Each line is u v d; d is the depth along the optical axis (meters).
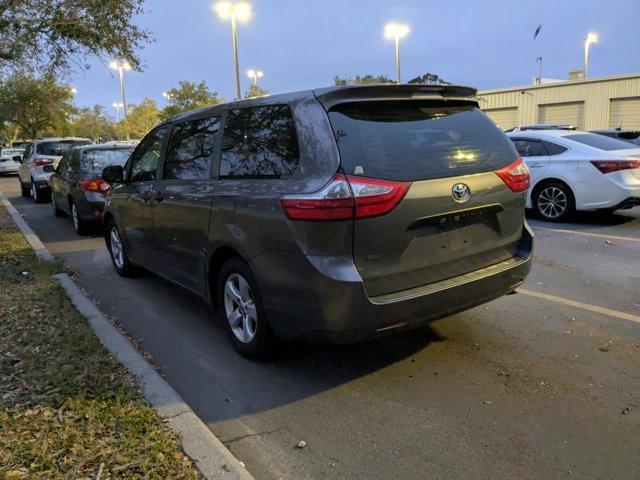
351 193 3.25
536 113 32.00
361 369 4.05
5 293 5.64
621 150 9.52
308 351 4.35
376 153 3.42
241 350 4.24
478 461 2.95
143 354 4.38
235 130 4.16
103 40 10.40
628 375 3.81
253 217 3.71
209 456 2.89
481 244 3.88
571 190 9.55
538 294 5.59
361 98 3.52
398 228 3.41
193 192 4.47
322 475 2.88
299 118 3.56
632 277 6.11
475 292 3.80
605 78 28.81
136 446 2.96
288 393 3.74
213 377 3.99
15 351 4.17
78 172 9.84
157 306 5.58
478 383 3.78
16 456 2.88
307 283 3.38
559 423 3.27
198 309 5.47
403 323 3.51
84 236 9.80
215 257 4.35
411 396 3.64
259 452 3.09
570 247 7.71
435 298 3.57
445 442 3.12
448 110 3.96
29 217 12.60
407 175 3.44
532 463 2.91
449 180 3.59
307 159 3.44
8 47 9.95
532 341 4.42
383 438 3.19
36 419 3.24
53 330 4.57
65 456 2.88
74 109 44.81
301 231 3.36
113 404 3.37
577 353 4.18
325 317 3.37
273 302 3.66
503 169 3.95
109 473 2.75
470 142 3.88
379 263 3.40
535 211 10.18
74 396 3.47
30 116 41.06
